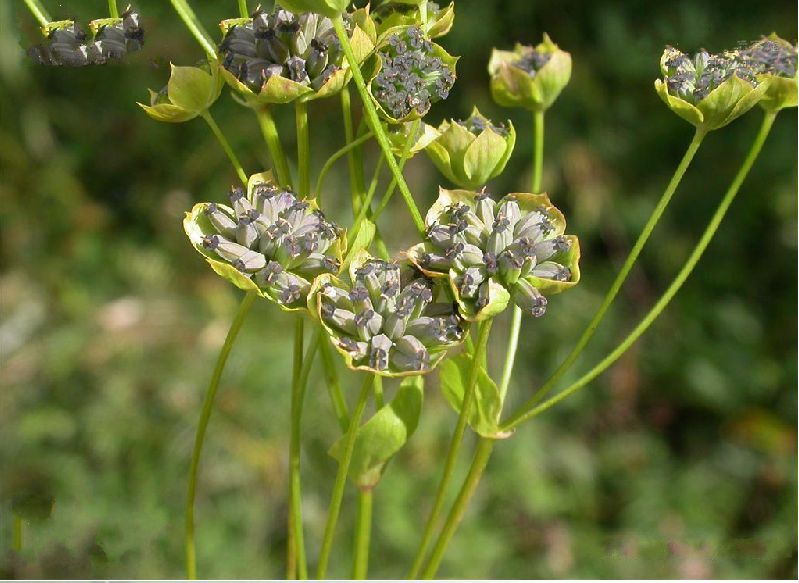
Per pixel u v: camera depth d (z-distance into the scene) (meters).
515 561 0.34
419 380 0.18
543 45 0.20
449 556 0.33
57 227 0.40
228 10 0.19
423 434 0.35
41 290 0.39
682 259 0.40
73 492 0.33
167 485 0.33
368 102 0.16
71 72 0.40
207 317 0.38
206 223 0.17
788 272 0.40
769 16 0.39
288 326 0.37
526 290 0.16
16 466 0.34
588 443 0.38
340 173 0.39
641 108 0.41
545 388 0.17
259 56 0.17
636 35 0.41
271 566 0.33
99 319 0.38
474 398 0.18
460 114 0.40
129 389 0.35
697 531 0.35
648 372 0.39
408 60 0.17
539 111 0.19
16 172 0.40
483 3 0.40
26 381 0.36
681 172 0.17
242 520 0.33
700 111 0.17
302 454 0.35
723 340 0.40
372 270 0.16
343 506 0.34
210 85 0.17
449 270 0.17
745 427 0.38
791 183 0.39
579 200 0.40
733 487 0.37
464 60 0.40
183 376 0.36
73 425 0.35
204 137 0.40
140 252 0.40
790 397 0.39
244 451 0.34
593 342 0.39
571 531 0.35
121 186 0.41
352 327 0.16
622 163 0.41
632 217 0.41
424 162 0.39
